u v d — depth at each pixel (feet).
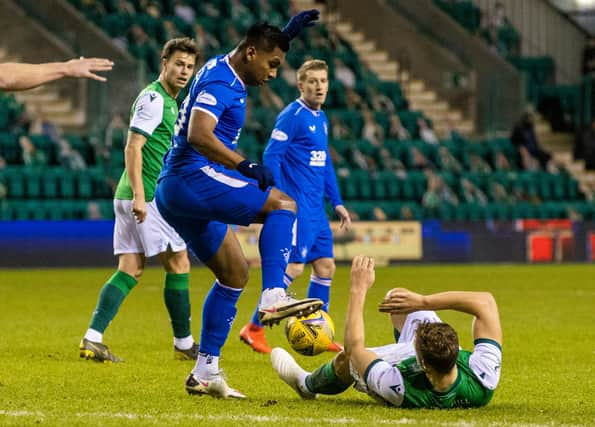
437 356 42.11
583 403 47.62
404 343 45.34
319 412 44.14
